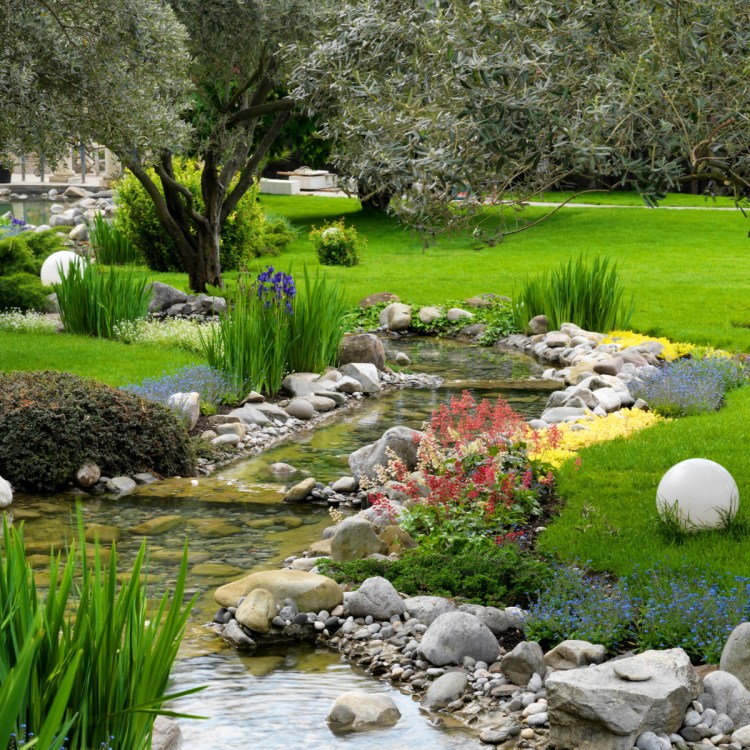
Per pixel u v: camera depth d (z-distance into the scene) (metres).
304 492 9.05
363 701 5.27
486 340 17.62
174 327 15.51
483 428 10.42
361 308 19.75
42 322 15.87
